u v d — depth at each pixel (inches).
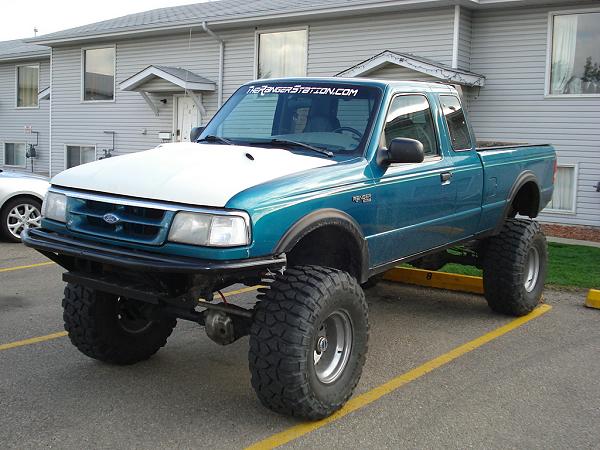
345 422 158.1
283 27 636.7
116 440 145.3
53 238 159.6
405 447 146.0
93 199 155.2
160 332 197.8
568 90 510.0
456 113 226.8
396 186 186.4
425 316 256.7
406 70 538.3
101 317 183.0
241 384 181.2
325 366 158.9
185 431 150.7
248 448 143.2
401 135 195.2
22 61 967.0
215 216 140.1
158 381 182.1
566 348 218.2
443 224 213.0
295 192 153.0
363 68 547.2
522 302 251.1
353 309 160.2
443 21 535.5
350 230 167.5
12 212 403.9
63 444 142.8
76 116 839.7
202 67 703.1
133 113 775.7
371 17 578.9
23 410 160.2
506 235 250.1
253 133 200.5
